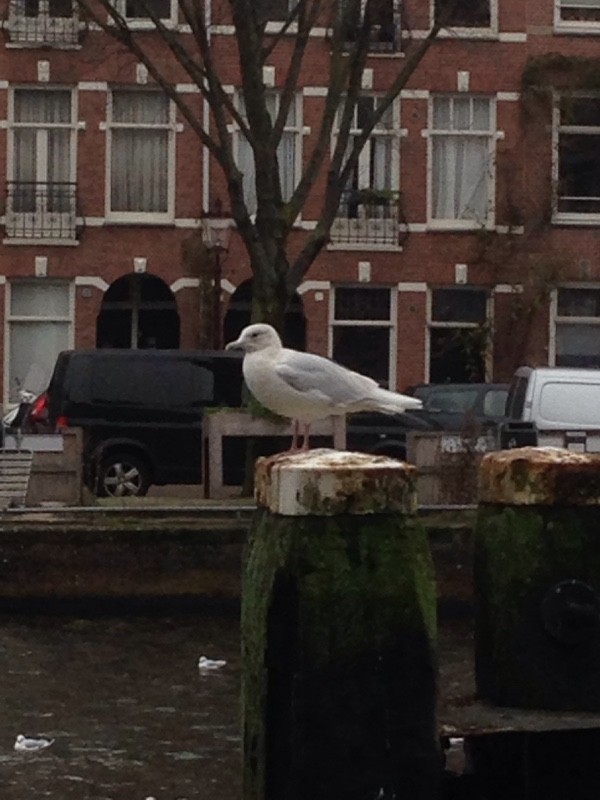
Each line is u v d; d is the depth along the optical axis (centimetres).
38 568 1792
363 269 3566
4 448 2083
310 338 3559
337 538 647
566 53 3597
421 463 1942
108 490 2578
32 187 3531
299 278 2239
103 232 3534
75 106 3528
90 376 2586
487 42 3597
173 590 1800
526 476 730
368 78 3522
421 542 657
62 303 3547
